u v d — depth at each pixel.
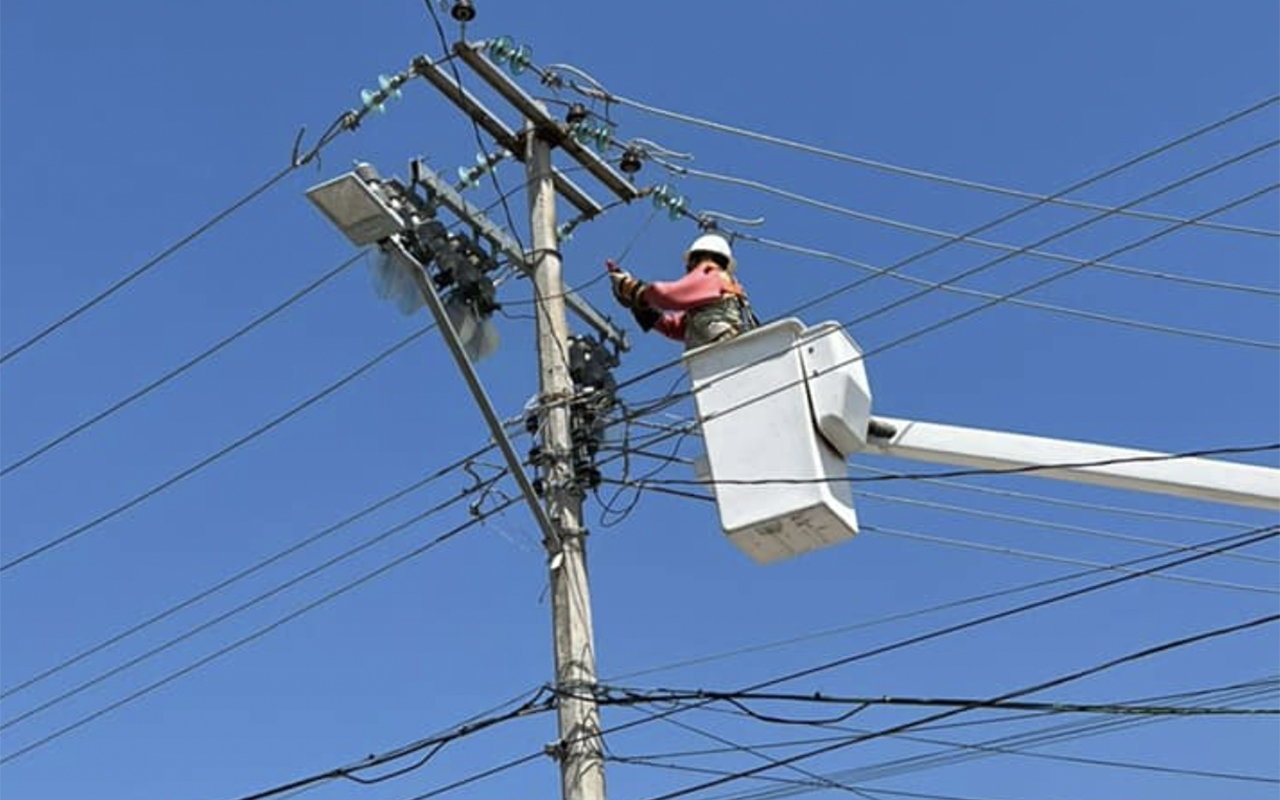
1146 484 14.36
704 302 15.61
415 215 16.23
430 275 16.27
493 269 16.66
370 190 15.29
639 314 15.99
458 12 16.81
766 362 14.90
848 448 14.77
